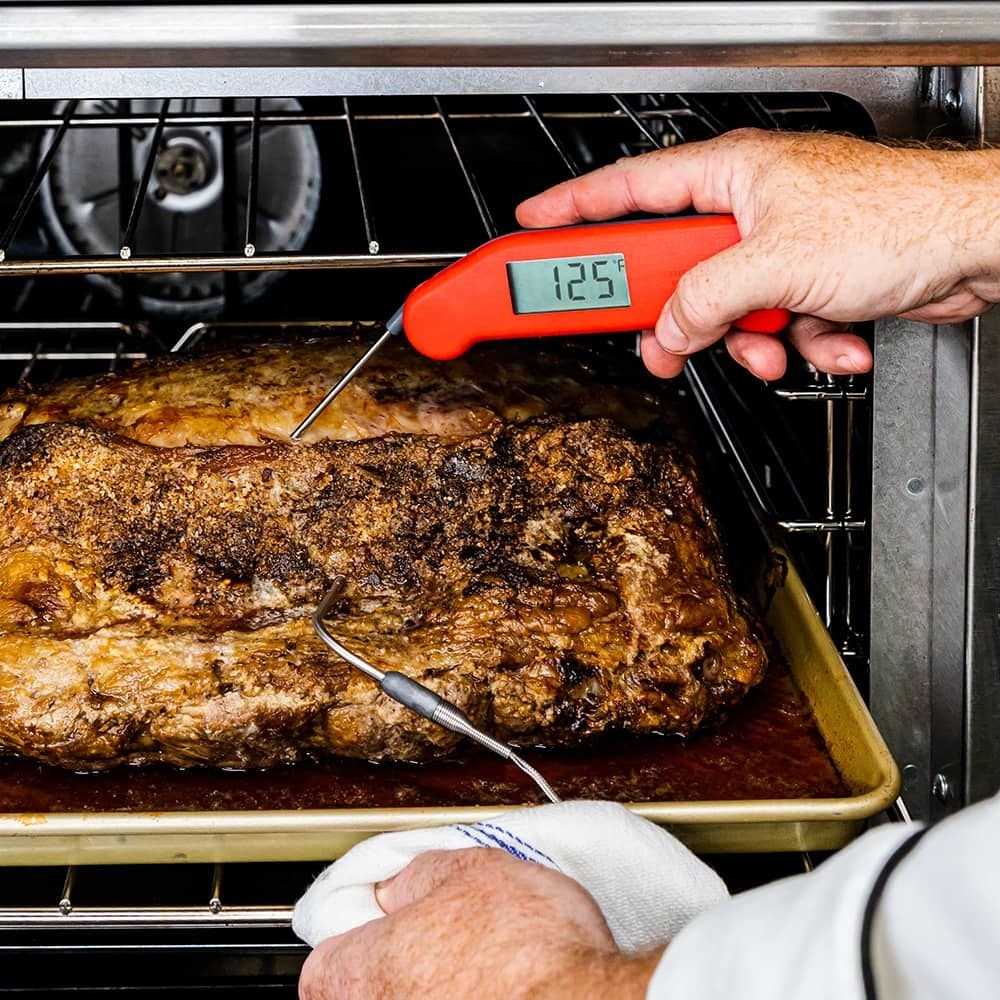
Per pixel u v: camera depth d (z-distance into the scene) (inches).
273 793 50.8
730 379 82.0
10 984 57.4
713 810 46.2
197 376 57.8
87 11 42.2
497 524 55.3
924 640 56.9
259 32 42.9
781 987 23.4
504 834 41.3
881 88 51.0
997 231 43.6
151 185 87.4
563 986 30.0
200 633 51.6
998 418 54.0
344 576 54.2
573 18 43.5
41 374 86.1
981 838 22.0
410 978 33.3
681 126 83.6
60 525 54.0
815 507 67.5
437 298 46.9
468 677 50.7
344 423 55.5
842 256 43.6
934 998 21.7
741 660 53.8
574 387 60.6
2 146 86.4
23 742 49.9
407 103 86.0
